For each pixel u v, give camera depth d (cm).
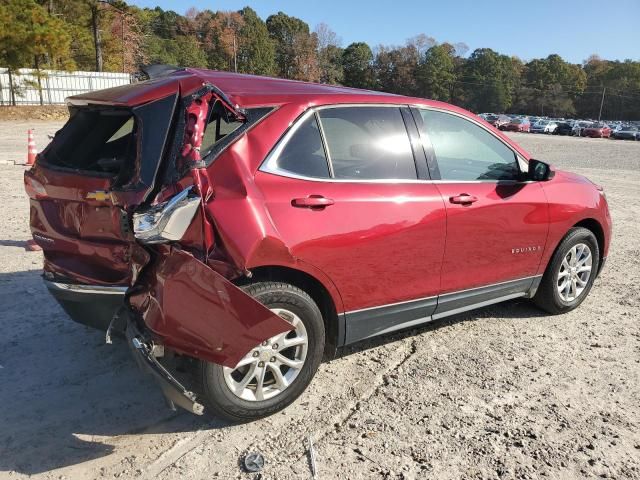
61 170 343
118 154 325
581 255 513
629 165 2053
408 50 12438
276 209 317
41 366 388
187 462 292
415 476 286
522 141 3619
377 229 354
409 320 399
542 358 421
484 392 369
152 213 281
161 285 282
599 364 414
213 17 12256
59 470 284
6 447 300
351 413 341
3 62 3288
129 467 287
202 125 295
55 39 3322
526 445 314
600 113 12194
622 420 342
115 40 5191
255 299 292
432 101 414
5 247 668
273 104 337
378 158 373
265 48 11925
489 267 432
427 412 344
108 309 330
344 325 361
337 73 12606
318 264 332
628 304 543
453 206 395
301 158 338
